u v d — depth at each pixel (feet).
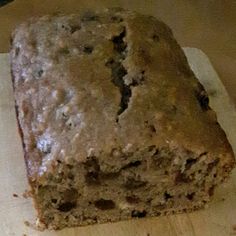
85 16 1.21
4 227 1.05
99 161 1.02
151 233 1.08
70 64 1.10
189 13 1.50
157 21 1.24
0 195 1.09
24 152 1.06
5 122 1.20
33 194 1.03
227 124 1.23
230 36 1.46
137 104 1.05
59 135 1.03
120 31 1.16
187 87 1.11
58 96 1.07
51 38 1.17
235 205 1.12
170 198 1.09
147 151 1.02
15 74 1.16
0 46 1.37
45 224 1.07
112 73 1.09
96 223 1.09
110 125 1.02
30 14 1.44
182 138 1.02
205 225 1.09
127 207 1.09
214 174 1.07
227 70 1.39
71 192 1.05
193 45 1.43
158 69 1.11
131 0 1.51
